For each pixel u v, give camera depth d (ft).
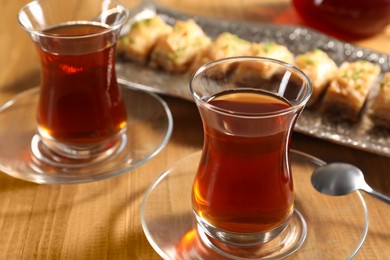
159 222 1.34
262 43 1.98
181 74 1.87
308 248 1.29
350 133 1.61
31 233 1.37
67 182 1.44
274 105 1.27
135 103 1.70
